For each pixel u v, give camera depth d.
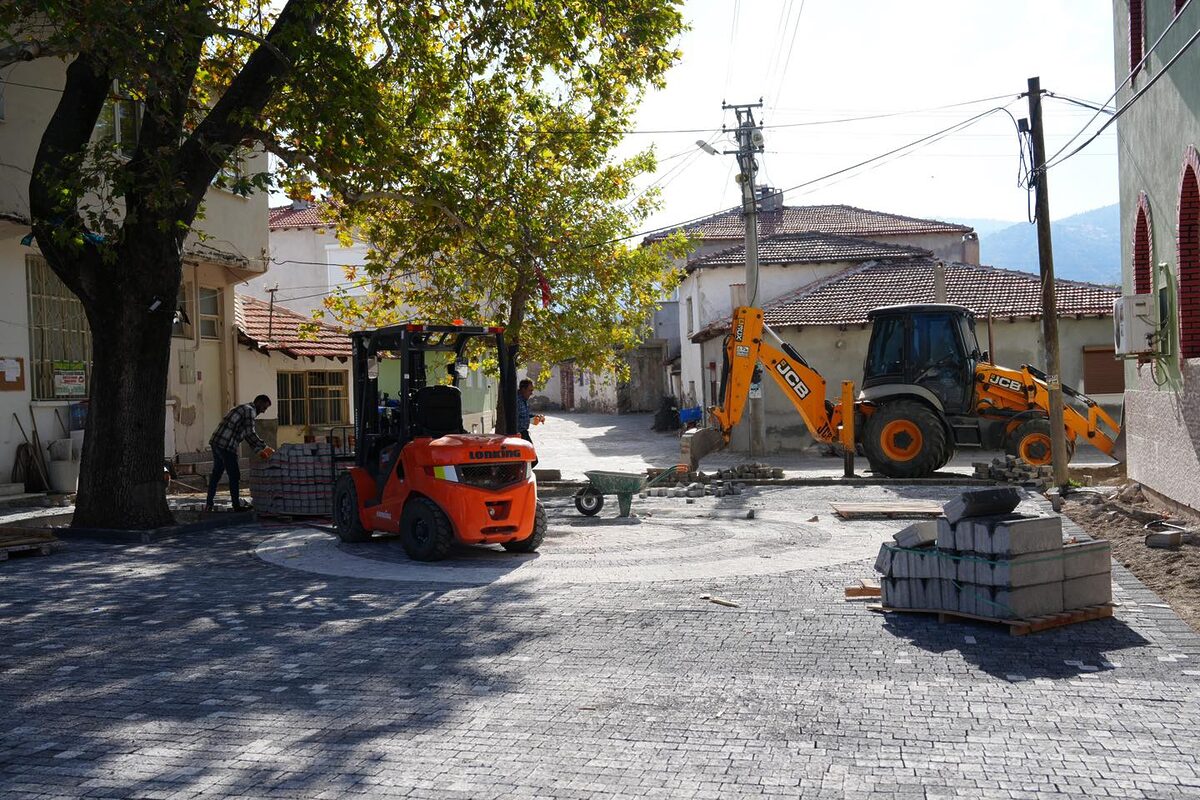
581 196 21.62
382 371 13.13
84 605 9.22
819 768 4.98
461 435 11.73
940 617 8.00
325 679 6.70
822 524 14.16
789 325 29.97
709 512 15.78
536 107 18.09
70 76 13.59
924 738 5.39
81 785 4.90
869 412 21.12
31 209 13.25
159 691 6.47
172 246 13.89
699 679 6.56
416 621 8.38
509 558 11.52
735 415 20.98
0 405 16.50
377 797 4.71
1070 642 7.32
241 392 24.36
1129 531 12.12
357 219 18.39
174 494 19.86
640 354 58.62
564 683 6.52
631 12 14.48
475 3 14.27
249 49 15.27
